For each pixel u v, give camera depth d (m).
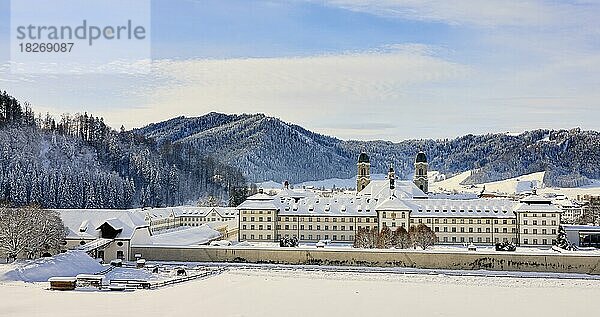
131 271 186.12
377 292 161.50
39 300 141.62
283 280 177.00
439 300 153.00
